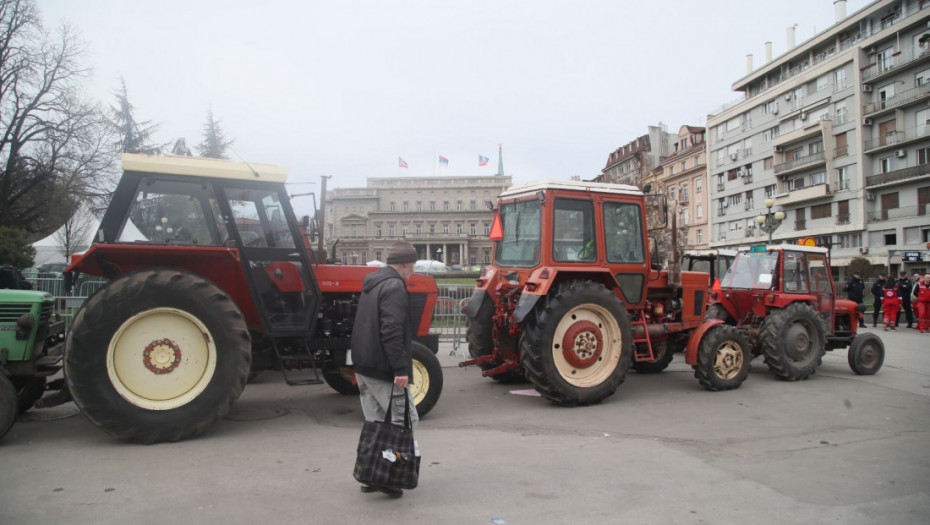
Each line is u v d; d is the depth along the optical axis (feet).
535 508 10.98
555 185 22.04
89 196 85.56
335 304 19.31
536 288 20.92
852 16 127.65
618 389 24.11
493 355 23.44
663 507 11.09
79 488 11.80
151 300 14.98
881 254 120.37
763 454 14.73
